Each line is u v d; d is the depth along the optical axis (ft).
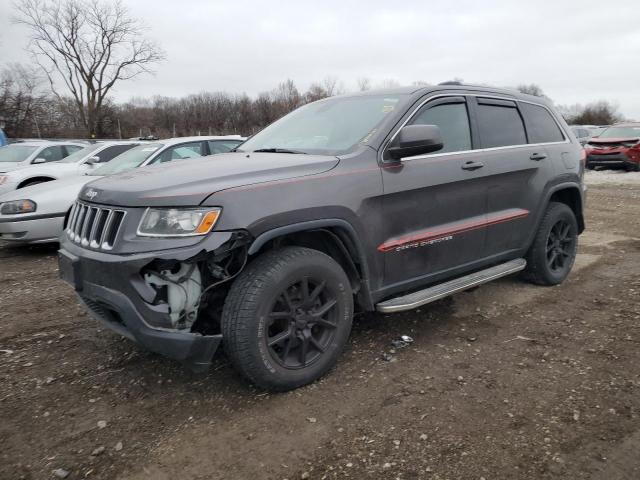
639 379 10.17
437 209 12.20
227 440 8.60
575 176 16.47
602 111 241.96
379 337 12.57
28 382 10.70
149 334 8.89
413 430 8.70
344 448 8.29
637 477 7.44
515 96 15.44
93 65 156.76
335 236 10.50
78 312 15.01
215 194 8.98
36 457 8.26
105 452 8.36
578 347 11.77
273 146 12.89
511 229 14.30
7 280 18.71
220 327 9.66
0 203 22.54
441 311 14.28
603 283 16.61
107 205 9.68
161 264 8.75
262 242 9.23
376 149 11.18
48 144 40.40
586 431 8.52
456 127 13.10
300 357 10.05
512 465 7.75
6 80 141.59
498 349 11.80
